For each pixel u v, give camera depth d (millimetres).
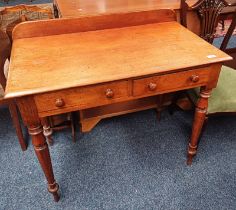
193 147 1454
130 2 1788
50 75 1001
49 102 984
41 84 946
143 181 1442
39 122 1039
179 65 1069
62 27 1335
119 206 1318
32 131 1048
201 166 1529
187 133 1773
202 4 1543
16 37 1292
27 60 1109
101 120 1892
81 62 1095
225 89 1419
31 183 1435
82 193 1380
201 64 1084
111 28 1417
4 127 1830
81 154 1614
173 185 1420
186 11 1566
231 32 1668
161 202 1336
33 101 960
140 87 1086
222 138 1725
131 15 1415
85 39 1300
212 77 1180
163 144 1686
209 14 1600
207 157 1589
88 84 964
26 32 1294
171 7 1620
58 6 1709
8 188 1408
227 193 1380
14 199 1353
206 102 1274
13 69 1042
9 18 1679
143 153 1620
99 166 1534
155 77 1078
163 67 1055
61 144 1688
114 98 1077
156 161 1564
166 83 1120
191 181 1442
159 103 1827
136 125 1851
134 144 1688
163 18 1484
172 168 1518
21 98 936
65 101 1003
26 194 1376
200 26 1670
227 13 1694
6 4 4531
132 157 1593
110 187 1411
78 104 1034
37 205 1324
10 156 1604
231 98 1377
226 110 1396
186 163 1548
